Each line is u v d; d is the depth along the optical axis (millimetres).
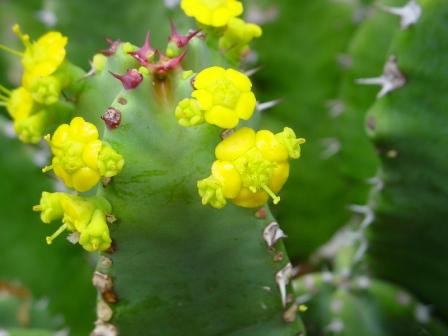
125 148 67
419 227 105
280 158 70
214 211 72
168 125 67
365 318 115
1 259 123
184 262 75
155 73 66
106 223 70
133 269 75
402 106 95
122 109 66
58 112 78
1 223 122
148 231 72
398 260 114
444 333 121
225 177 68
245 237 74
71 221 69
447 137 95
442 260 109
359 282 115
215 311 80
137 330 80
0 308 122
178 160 68
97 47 121
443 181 99
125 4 116
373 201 105
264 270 77
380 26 123
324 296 116
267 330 82
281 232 75
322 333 118
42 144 112
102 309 78
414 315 116
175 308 79
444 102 93
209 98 67
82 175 68
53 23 121
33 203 122
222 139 69
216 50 78
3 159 120
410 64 93
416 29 91
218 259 76
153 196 69
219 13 77
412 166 99
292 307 81
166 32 115
